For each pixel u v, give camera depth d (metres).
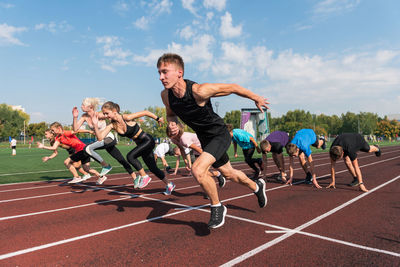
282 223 3.49
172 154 9.21
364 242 2.83
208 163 2.79
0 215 4.03
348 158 6.00
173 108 2.87
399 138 84.31
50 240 2.99
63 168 11.07
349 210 4.09
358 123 76.56
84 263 2.42
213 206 2.90
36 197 5.35
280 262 2.38
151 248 2.74
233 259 2.46
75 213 4.11
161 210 4.24
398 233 3.09
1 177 8.37
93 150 5.83
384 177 7.42
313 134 6.52
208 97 2.60
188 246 2.78
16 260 2.49
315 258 2.46
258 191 3.51
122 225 3.51
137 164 4.90
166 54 2.64
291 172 6.45
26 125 77.25
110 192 5.84
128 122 4.89
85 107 5.62
